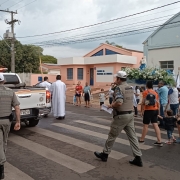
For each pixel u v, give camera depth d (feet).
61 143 22.24
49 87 35.68
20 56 111.75
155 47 63.16
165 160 18.17
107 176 15.17
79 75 92.94
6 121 14.42
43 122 32.14
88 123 31.81
